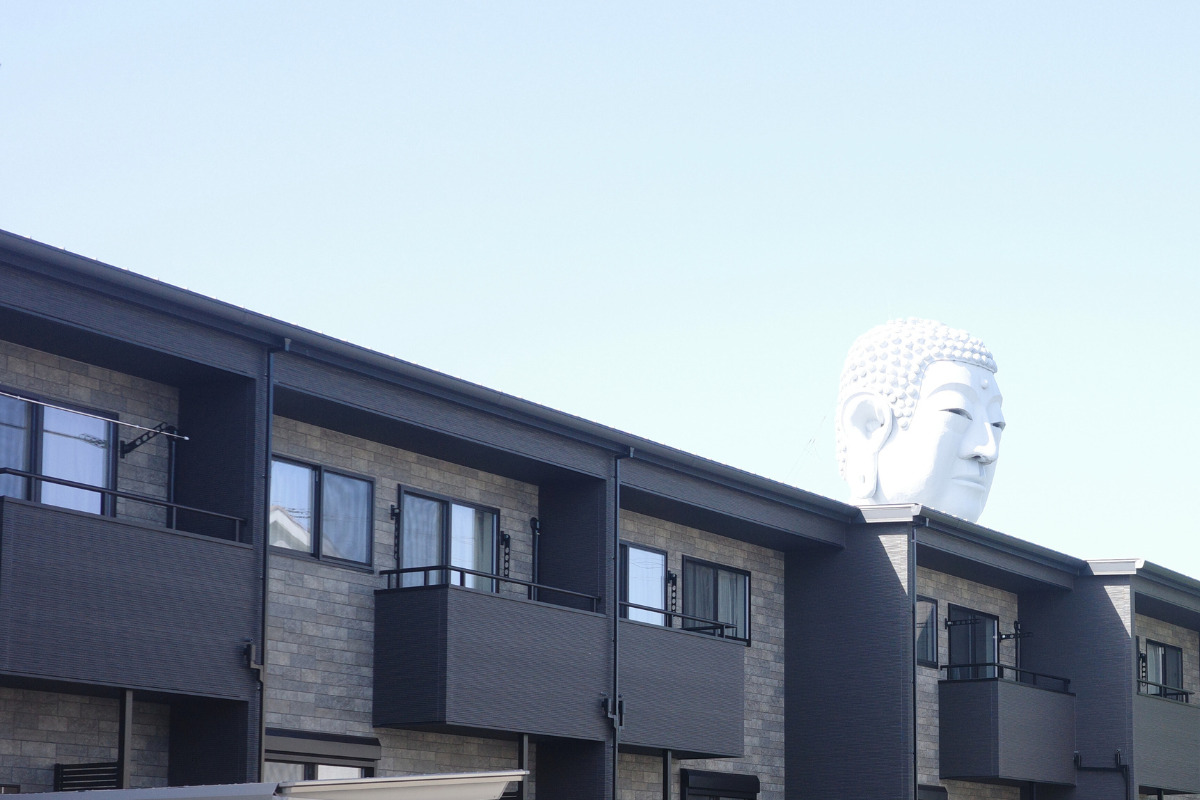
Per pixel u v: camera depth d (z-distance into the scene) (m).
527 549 23.88
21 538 16.33
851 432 32.94
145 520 18.84
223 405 19.00
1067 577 32.56
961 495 32.47
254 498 18.67
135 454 18.89
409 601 21.14
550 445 22.75
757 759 27.56
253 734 18.31
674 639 24.39
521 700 21.58
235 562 18.34
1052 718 31.39
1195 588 34.16
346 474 21.48
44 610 16.41
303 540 20.81
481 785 15.24
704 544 27.19
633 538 25.75
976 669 31.80
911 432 32.34
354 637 21.16
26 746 17.58
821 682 28.09
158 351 17.84
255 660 18.27
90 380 18.59
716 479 25.42
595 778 22.77
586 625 22.78
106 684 16.84
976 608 32.06
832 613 28.23
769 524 26.69
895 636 27.64
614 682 22.97
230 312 18.23
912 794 27.05
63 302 16.91
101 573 16.98
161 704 18.75
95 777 17.53
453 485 22.97
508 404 21.69
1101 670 32.16
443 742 22.36
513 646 21.61
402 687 20.94
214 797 13.70
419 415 20.83
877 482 32.50
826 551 28.50
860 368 32.97
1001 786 32.28
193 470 19.03
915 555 28.42
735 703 25.33
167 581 17.59
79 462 18.36
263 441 18.86
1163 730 33.03
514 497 23.83
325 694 20.66
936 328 33.09
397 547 22.02
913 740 27.19
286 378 19.22
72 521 16.81
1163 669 36.59
